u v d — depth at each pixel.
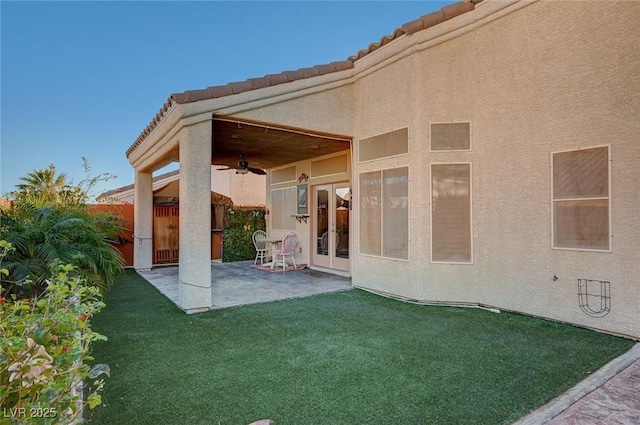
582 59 4.56
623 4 4.24
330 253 9.27
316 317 5.21
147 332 4.61
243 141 7.61
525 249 5.14
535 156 5.02
